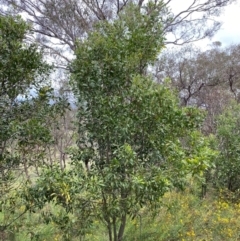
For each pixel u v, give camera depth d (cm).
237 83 1372
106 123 325
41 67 332
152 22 352
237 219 497
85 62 333
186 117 336
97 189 299
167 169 325
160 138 335
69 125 570
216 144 626
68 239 332
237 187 677
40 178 303
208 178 665
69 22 834
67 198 292
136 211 336
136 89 320
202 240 439
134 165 317
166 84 356
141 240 427
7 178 331
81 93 347
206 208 545
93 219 338
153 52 354
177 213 480
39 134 319
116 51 333
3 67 301
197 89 1333
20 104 331
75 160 350
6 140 320
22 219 386
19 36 306
